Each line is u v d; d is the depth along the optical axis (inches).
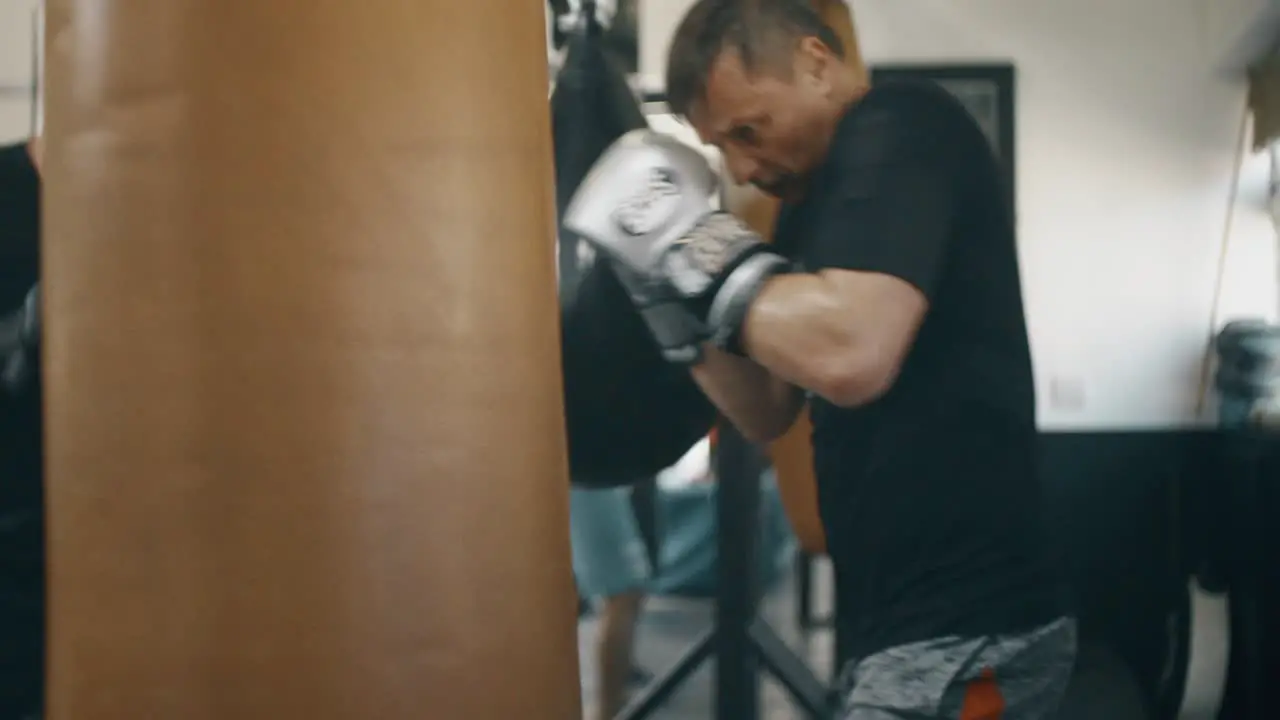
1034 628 45.9
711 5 51.7
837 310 41.6
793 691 72.0
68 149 28.5
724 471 71.1
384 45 27.8
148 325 27.3
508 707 30.4
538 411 31.5
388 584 28.2
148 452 27.5
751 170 51.9
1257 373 68.3
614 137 63.4
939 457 45.9
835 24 51.8
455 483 29.1
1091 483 71.5
